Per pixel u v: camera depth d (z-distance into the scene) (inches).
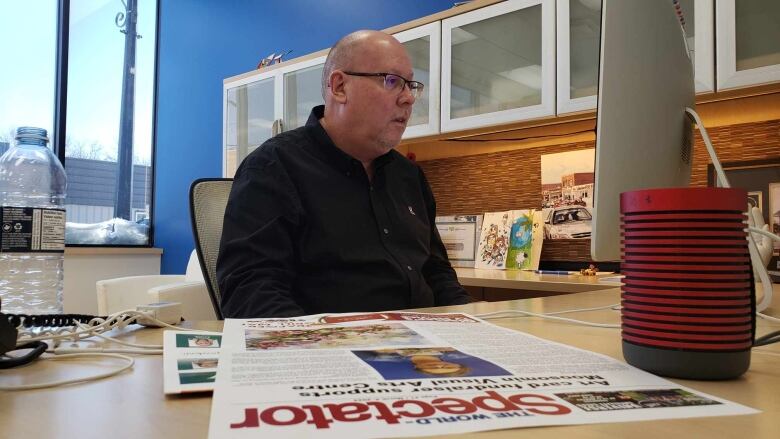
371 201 50.8
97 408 12.9
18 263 51.4
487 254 91.0
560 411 12.6
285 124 104.7
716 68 62.2
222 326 26.0
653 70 26.2
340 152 50.4
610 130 25.1
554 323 27.6
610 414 12.5
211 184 53.8
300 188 48.3
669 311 16.4
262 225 44.8
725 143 73.0
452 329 23.8
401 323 25.1
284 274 43.2
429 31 86.4
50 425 11.7
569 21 72.6
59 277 53.9
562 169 86.4
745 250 16.6
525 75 77.4
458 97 83.9
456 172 100.1
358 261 47.6
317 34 121.7
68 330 22.1
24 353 18.5
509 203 92.7
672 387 15.0
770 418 12.5
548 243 87.4
